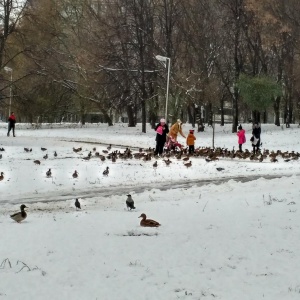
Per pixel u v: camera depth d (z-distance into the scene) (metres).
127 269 8.34
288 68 61.09
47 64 58.09
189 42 62.91
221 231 11.26
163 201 16.95
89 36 67.44
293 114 86.31
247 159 32.88
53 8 62.25
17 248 9.80
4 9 46.19
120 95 66.38
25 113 51.62
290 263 8.64
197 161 30.61
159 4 62.00
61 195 18.86
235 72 61.28
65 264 8.64
